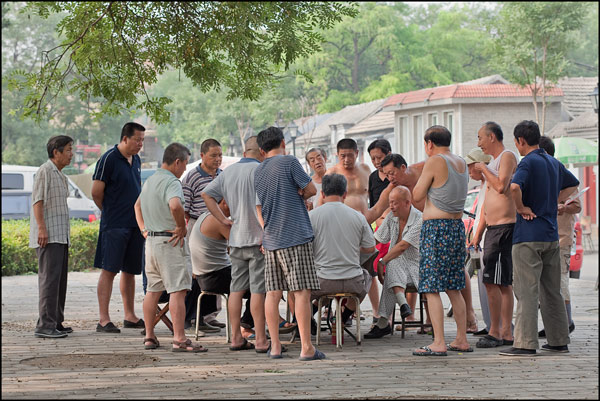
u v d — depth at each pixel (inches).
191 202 345.1
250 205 292.0
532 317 285.7
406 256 325.4
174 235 295.4
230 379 247.1
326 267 300.2
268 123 2108.8
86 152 2300.7
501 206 300.4
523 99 1186.0
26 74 309.1
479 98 1178.6
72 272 674.2
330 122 1850.4
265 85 314.2
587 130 1129.4
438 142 292.8
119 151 346.3
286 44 283.4
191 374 254.7
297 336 327.6
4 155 2080.5
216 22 282.2
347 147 352.2
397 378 248.5
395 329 348.8
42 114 312.3
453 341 299.3
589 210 1151.6
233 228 295.4
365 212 354.6
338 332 301.4
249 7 272.8
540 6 1026.1
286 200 277.6
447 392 229.5
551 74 1035.3
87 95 316.2
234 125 2277.3
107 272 343.9
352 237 301.6
